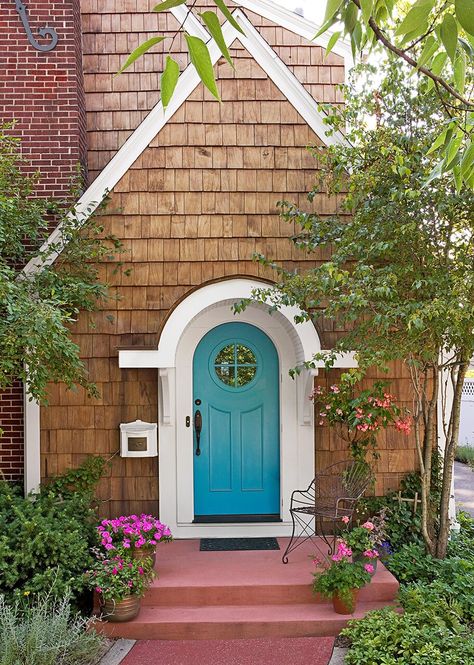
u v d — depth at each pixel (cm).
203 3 646
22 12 612
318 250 561
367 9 146
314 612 441
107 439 562
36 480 551
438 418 580
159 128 560
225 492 598
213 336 603
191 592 455
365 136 496
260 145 562
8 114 611
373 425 533
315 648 409
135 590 429
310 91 607
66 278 520
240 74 562
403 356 470
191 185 560
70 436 559
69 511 503
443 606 416
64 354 451
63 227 535
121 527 473
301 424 573
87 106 652
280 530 572
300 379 569
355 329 495
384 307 439
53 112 612
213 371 602
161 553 527
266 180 562
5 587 431
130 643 421
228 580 464
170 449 564
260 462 601
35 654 361
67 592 409
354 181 473
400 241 461
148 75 653
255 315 594
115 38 653
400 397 568
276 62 558
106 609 430
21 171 609
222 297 557
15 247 532
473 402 1526
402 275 458
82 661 384
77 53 627
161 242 560
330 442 574
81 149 625
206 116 561
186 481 583
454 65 182
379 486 567
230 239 560
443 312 425
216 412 600
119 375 563
